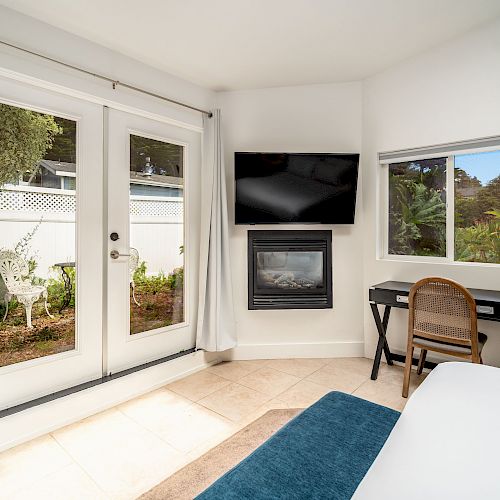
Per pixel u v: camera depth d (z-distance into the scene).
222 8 2.15
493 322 2.63
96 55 2.43
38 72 2.13
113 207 2.57
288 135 3.28
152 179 2.84
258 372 2.99
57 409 2.15
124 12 2.12
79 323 2.38
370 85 3.20
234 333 3.17
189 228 3.09
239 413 2.32
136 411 2.36
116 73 2.54
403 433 0.98
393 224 3.27
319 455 1.32
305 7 2.19
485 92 2.59
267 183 3.12
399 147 3.04
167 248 2.96
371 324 3.28
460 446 0.88
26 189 2.17
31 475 1.73
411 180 3.14
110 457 1.87
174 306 3.03
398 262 3.09
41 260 2.24
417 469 0.80
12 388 2.09
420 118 2.91
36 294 2.22
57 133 2.29
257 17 2.26
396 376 2.88
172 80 2.92
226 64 2.80
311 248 3.26
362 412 1.62
